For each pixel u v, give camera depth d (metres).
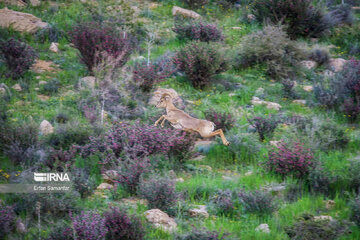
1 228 10.23
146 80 21.09
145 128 15.27
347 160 15.46
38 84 21.31
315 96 22.19
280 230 11.37
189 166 15.71
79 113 18.88
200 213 12.09
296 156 14.54
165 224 11.23
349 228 11.27
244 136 17.48
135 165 13.35
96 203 12.33
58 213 11.51
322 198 13.10
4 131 15.18
